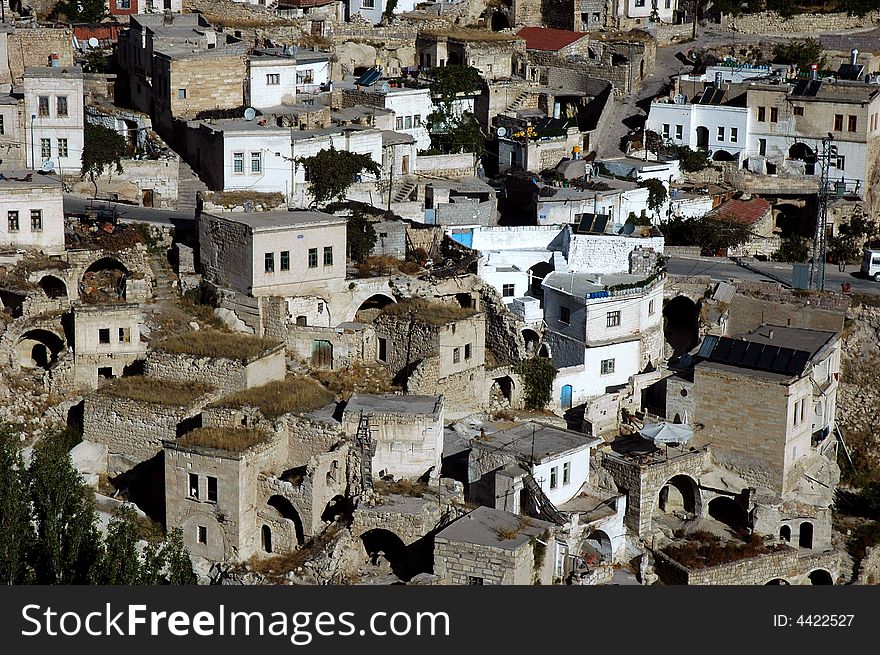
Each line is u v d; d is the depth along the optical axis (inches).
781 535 5413.4
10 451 4702.3
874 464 5969.5
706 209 7003.0
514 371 5738.2
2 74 6909.5
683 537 5354.3
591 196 6560.0
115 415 5064.0
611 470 5270.7
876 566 5506.9
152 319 5521.7
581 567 4749.0
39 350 5497.1
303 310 5679.1
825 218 6535.4
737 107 7362.2
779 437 5423.2
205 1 7844.5
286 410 4992.6
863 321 6127.0
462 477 5054.1
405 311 5615.2
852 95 7249.0
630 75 7760.8
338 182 6397.6
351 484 4837.6
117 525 4638.3
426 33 7854.3
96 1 7731.3
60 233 5797.2
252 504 4763.8
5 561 4404.5
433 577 4468.5
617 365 5905.5
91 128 6461.6
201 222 5782.5
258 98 6835.6
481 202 6648.6
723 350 5610.2
